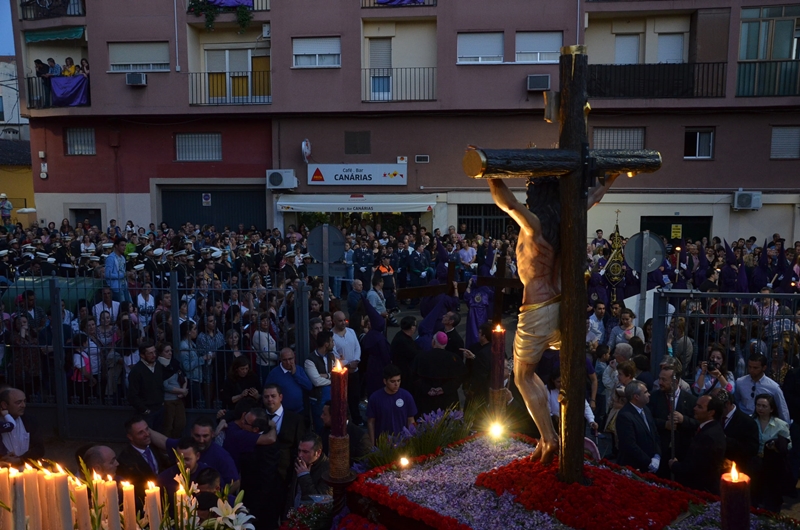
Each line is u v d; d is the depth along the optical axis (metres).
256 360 8.91
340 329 9.06
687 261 18.64
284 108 24.28
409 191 24.64
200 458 5.64
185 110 24.59
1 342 9.36
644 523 3.29
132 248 18.86
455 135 24.28
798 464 7.19
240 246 19.48
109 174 25.70
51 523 2.65
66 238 21.34
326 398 8.39
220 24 24.42
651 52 23.95
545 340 3.58
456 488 3.86
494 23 23.36
